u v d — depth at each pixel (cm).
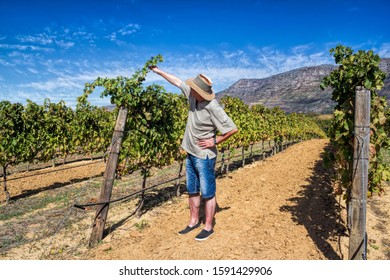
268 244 477
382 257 464
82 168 1537
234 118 1188
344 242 499
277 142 1983
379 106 496
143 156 663
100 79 575
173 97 729
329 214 641
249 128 1324
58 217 697
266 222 574
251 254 439
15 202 922
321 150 2036
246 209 645
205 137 452
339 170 528
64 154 1550
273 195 773
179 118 886
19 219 718
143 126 630
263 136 1583
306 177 1029
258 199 729
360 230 381
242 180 972
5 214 773
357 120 377
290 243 488
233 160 1573
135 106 606
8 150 1062
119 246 495
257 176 1038
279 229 542
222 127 429
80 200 862
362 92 376
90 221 655
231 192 800
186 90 468
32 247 522
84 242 534
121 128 527
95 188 1032
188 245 462
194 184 496
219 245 460
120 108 578
